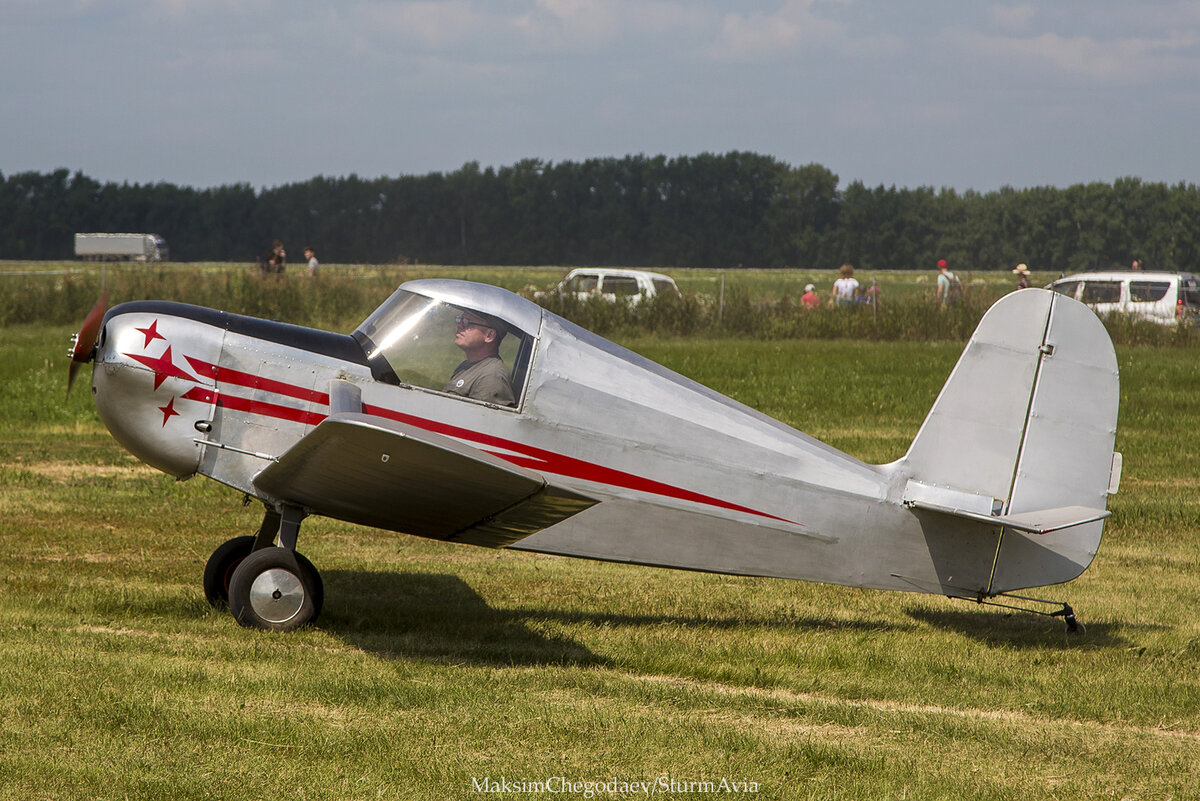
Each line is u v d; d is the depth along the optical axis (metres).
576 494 12.00
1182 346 54.78
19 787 8.82
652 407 14.13
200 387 13.57
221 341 13.64
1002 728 11.34
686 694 11.84
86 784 8.92
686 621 15.18
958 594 14.66
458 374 13.84
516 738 10.32
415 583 16.53
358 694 11.18
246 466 13.73
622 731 10.59
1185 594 17.03
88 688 10.91
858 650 13.94
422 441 11.31
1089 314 14.55
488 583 16.70
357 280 59.97
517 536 14.07
